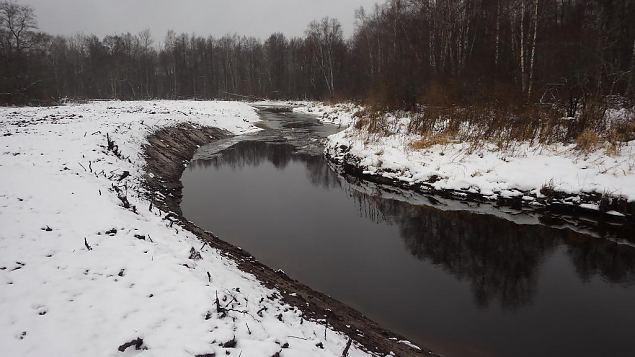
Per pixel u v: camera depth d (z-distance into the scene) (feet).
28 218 23.13
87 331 14.49
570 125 46.60
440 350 20.21
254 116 120.88
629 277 27.04
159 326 15.06
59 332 14.32
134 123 60.80
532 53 64.28
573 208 36.11
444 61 90.89
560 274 27.73
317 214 39.78
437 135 54.03
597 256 30.19
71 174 33.19
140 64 234.58
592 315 22.91
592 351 19.97
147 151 53.26
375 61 146.10
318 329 18.49
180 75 237.25
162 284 17.79
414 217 38.86
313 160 64.90
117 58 223.92
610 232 33.99
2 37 138.10
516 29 77.10
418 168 47.14
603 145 42.22
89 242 21.15
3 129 55.62
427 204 42.50
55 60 230.68
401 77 88.48
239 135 90.38
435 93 72.38
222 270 21.94
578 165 39.81
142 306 16.15
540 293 25.35
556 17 86.79
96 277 17.99
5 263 18.17
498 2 82.38
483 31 90.07
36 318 14.96
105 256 19.84
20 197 26.35
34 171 32.94
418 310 23.59
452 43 92.43
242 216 38.91
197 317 15.69
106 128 53.83
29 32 145.89
